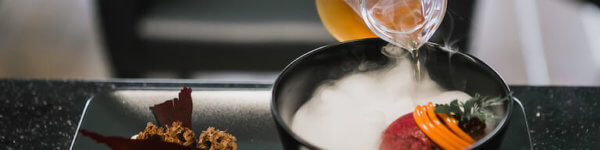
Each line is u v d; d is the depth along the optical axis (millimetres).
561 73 1010
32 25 1239
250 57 1100
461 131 530
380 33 599
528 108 653
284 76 565
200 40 1095
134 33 1091
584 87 671
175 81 694
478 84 575
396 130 545
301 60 579
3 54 1190
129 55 1104
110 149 604
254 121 627
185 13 1099
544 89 671
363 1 611
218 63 1107
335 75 603
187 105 618
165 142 568
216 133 599
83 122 623
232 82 679
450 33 853
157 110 621
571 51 1045
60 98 684
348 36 658
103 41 1127
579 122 635
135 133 625
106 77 1111
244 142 614
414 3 606
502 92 544
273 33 1083
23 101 681
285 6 1097
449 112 533
